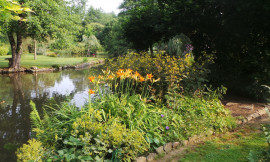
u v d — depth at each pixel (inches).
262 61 225.6
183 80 200.1
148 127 133.0
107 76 158.7
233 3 226.2
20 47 613.9
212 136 140.5
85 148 99.1
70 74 558.9
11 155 131.0
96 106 140.6
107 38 1408.7
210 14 260.5
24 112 226.2
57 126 125.5
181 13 270.7
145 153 117.3
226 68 258.5
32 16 526.9
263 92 224.2
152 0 358.3
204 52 268.5
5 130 175.2
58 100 277.3
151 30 368.8
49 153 98.3
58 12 587.8
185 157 112.0
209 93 191.8
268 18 208.4
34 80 455.8
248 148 117.8
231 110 193.5
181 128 138.7
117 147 106.9
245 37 234.8
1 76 514.9
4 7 64.7
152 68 215.5
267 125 156.5
